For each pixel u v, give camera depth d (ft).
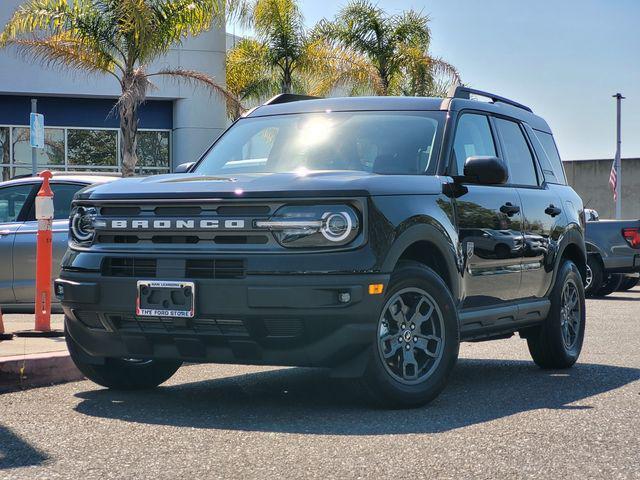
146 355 18.16
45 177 26.58
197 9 54.24
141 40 52.80
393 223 17.44
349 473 13.16
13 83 74.23
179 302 17.11
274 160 20.88
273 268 16.60
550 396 19.90
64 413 17.49
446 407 18.38
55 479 12.81
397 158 20.08
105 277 17.76
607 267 53.06
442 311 18.56
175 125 79.61
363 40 85.30
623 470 13.43
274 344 17.02
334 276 16.62
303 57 79.71
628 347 29.32
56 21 54.80
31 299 34.40
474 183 20.48
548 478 12.98
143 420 16.84
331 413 17.60
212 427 16.22
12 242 34.22
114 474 13.07
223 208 17.17
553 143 26.66
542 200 23.77
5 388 20.26
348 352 17.06
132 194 17.90
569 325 25.05
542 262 23.31
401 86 86.07
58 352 22.09
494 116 23.18
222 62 79.15
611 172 118.21
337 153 20.45
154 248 17.52
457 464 13.70
